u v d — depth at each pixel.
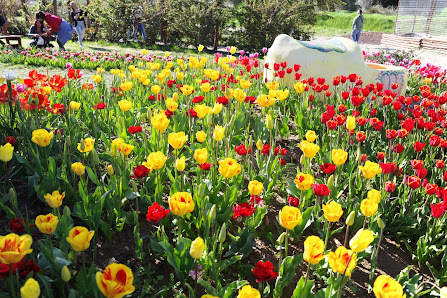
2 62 10.97
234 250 2.75
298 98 6.16
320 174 4.23
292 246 3.03
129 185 3.18
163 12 18.66
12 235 1.54
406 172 4.32
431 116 4.57
